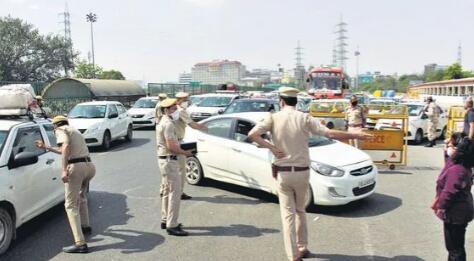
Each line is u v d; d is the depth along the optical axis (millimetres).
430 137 15328
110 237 5918
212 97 22109
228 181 8242
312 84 29078
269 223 6434
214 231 6113
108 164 11547
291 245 4855
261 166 7539
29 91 7008
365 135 4789
